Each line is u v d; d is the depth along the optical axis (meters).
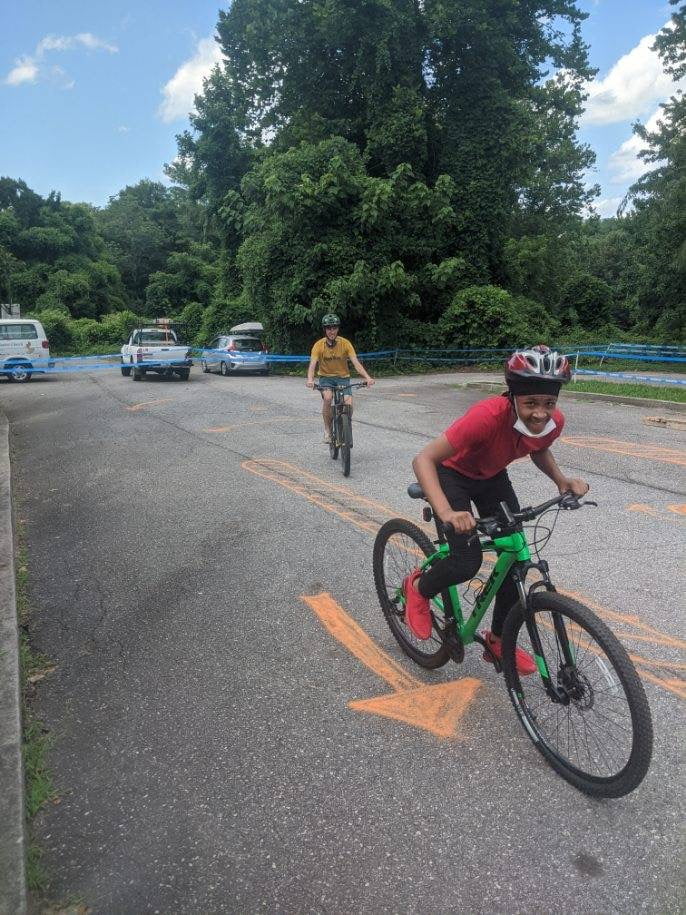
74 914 2.06
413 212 24.23
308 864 2.24
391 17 23.77
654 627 3.85
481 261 26.34
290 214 23.09
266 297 24.97
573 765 2.61
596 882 2.16
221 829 2.40
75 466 8.32
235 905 2.09
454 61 25.34
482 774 2.68
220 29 29.44
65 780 2.66
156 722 3.04
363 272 22.77
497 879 2.18
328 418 8.20
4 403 15.78
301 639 3.80
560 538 5.37
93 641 3.81
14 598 4.11
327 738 2.91
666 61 30.80
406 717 3.06
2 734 2.77
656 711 3.05
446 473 2.93
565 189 37.31
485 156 25.77
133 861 2.26
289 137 27.52
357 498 6.63
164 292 59.50
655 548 5.13
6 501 6.27
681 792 2.56
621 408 13.38
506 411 2.64
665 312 33.47
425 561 3.27
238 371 24.55
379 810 2.49
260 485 7.16
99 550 5.26
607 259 61.16
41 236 62.38
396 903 2.09
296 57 26.17
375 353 24.14
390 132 24.23
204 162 31.92
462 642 3.12
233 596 4.37
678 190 30.69
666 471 7.58
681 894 2.11
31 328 21.42
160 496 6.79
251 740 2.90
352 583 4.56
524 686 2.93
